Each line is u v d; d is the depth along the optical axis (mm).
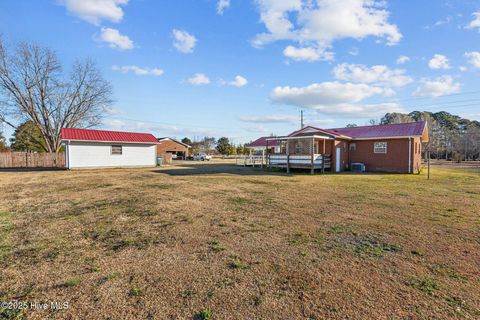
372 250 3998
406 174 17719
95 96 31812
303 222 5535
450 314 2445
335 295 2756
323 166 18328
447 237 4602
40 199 8172
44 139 30234
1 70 26172
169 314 2414
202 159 46562
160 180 13367
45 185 11492
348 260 3637
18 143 36219
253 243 4285
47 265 3467
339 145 20234
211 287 2906
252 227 5168
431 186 11273
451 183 12406
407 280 3088
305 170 20031
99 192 9523
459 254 3865
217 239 4477
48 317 2371
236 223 5457
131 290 2840
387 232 4871
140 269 3352
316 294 2773
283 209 6746
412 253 3893
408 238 4543
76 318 2359
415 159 19500
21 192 9570
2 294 2756
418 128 19125
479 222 5562
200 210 6641
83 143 21719
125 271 3295
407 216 6051
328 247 4117
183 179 13836
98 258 3697
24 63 27188
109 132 23938
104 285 2947
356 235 4695
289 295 2752
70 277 3139
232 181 12914
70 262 3562
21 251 3951
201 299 2668
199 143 72188
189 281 3041
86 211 6547
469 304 2611
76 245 4207
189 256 3760
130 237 4582
